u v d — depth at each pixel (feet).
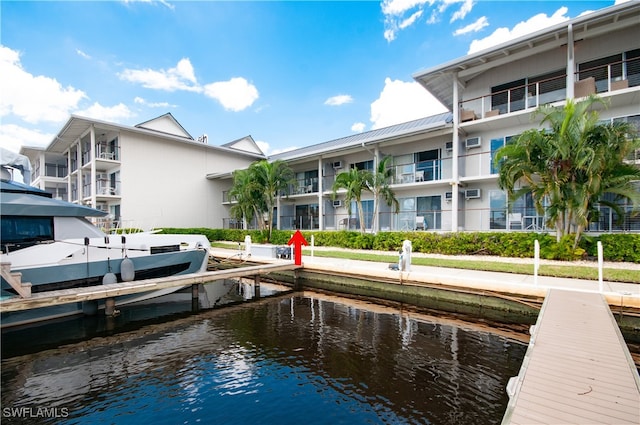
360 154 65.62
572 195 31.76
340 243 53.78
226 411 12.36
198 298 31.60
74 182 86.89
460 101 48.73
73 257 25.04
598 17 34.78
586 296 20.98
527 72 45.65
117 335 21.59
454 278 27.07
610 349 13.34
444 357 16.93
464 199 50.34
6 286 21.63
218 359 17.29
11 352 18.79
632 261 31.40
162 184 77.46
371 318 24.53
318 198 70.64
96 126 67.92
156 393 13.93
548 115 32.37
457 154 47.09
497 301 25.00
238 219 73.77
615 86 37.29
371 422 11.39
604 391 10.30
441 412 11.89
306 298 31.71
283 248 44.14
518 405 9.65
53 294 21.71
